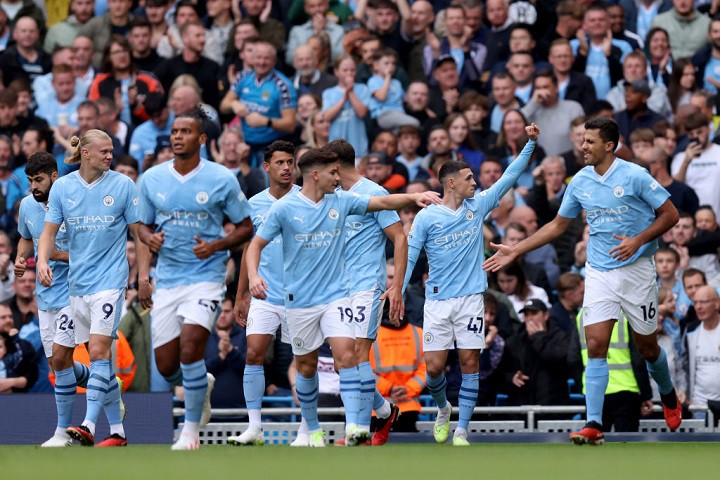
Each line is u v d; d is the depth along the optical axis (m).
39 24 53.81
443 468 17.16
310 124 48.41
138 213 26.55
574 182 27.67
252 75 49.38
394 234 27.67
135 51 51.28
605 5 51.56
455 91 49.94
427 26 51.53
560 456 21.06
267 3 52.34
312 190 24.98
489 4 51.75
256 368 29.14
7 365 37.88
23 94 49.72
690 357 37.66
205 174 24.47
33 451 23.03
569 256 43.69
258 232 24.97
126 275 26.92
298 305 25.27
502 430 34.19
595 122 26.92
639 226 26.97
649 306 27.39
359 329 28.08
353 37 50.78
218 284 24.69
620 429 33.50
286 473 15.81
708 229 43.03
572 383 38.31
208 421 34.00
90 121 48.66
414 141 47.12
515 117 46.72
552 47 49.22
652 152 44.44
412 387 33.66
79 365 30.62
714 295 37.25
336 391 35.12
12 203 47.28
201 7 53.59
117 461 18.97
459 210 30.27
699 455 21.67
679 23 51.44
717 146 45.97
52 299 28.78
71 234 26.61
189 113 24.48
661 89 49.47
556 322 38.03
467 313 30.20
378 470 16.58
